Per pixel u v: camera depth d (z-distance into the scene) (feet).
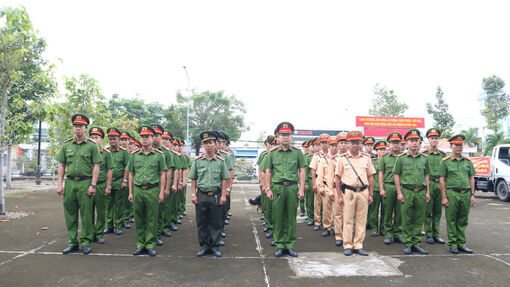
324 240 19.95
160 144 18.85
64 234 20.08
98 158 16.78
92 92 35.17
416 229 17.17
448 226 17.21
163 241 19.25
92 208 16.98
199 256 15.99
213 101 102.63
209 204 16.25
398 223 19.75
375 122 99.60
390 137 20.53
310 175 25.53
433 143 20.22
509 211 32.04
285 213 16.69
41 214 27.40
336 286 12.32
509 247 18.10
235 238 20.24
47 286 12.09
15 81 27.71
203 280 12.85
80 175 16.40
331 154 21.48
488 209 33.47
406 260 15.62
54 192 46.93
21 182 69.36
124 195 21.99
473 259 15.79
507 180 39.65
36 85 34.47
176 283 12.51
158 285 12.31
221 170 16.60
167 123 102.68
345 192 16.87
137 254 16.20
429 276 13.41
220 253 16.19
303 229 23.50
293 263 15.07
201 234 16.30
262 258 15.83
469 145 104.53
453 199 16.94
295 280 12.91
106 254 16.24
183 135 102.94
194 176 16.58
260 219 27.22
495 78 113.19
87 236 16.53
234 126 105.29
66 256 15.75
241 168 101.81
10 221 24.21
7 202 35.32
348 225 16.74
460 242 17.16
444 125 103.50
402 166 17.57
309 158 25.76
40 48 36.42
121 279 12.87
